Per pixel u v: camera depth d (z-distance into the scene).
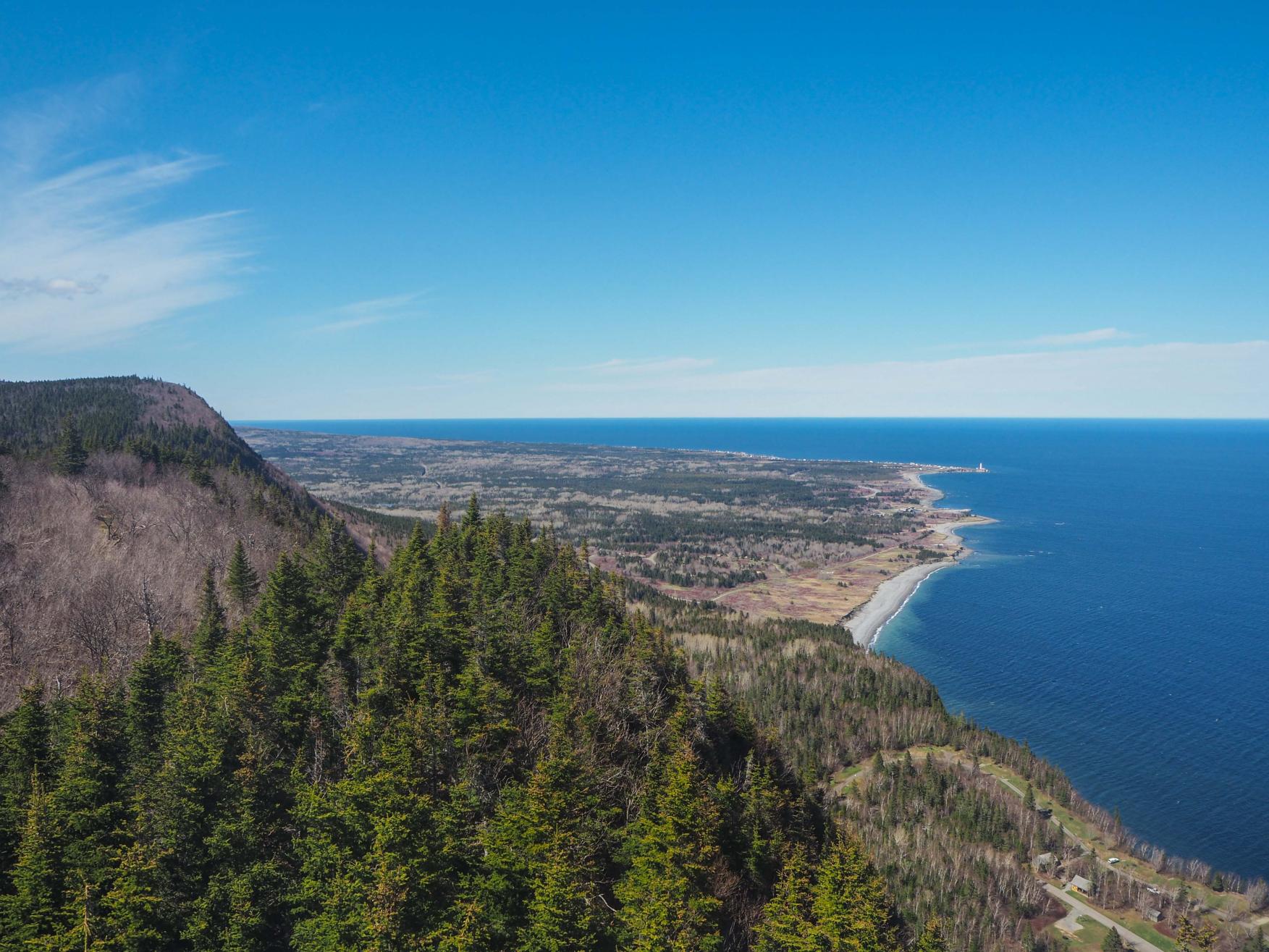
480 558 106.25
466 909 45.09
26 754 57.78
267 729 62.16
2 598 95.56
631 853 56.31
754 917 58.84
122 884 45.62
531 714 69.38
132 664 84.69
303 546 140.75
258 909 47.22
